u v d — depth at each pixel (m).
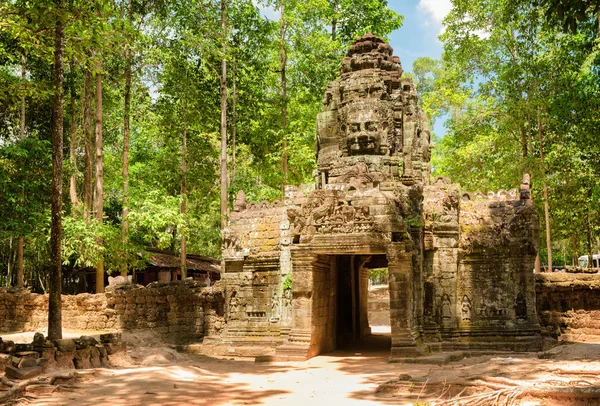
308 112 38.12
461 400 11.35
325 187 21.72
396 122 25.47
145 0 32.66
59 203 17.39
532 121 34.72
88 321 30.09
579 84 29.81
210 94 38.56
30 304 32.03
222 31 32.56
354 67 25.91
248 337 24.73
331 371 17.83
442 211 22.66
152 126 37.81
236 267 25.97
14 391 12.37
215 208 44.94
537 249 22.08
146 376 15.04
